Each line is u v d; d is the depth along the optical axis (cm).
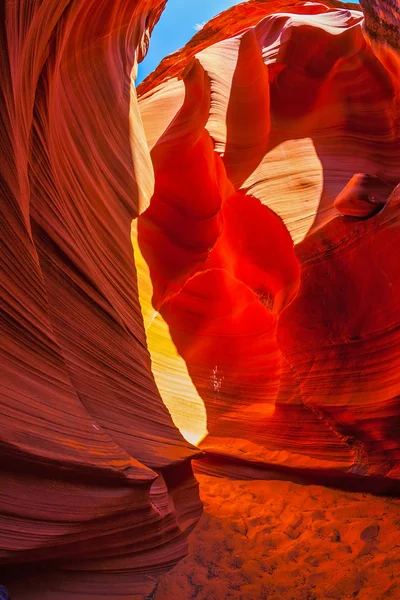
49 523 286
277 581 397
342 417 543
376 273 507
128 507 348
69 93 465
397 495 516
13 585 292
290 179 654
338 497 540
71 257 411
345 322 545
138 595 357
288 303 634
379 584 372
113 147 570
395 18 484
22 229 299
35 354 307
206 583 392
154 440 461
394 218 484
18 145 299
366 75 700
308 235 559
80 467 303
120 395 439
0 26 246
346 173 650
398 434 502
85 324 411
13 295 290
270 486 594
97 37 506
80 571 333
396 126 676
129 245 567
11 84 271
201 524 502
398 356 496
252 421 704
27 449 267
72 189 451
